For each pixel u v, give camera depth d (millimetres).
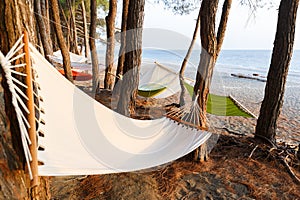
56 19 3143
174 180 2301
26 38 933
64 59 3309
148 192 2115
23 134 879
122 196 2037
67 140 1443
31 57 1029
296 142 3980
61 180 2215
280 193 2162
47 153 1239
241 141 3146
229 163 2654
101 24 12266
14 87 865
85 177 2289
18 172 937
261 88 10352
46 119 1267
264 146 2947
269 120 3064
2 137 900
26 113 925
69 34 10188
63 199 1952
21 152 947
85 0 11438
